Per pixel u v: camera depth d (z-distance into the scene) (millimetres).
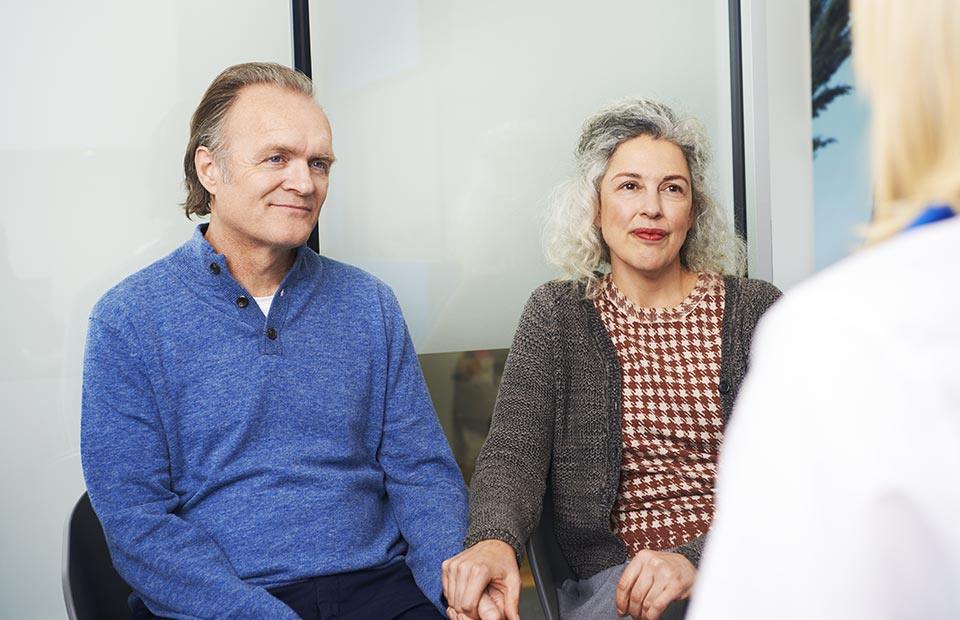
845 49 2549
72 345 2145
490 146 2367
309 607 1540
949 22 448
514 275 2400
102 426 1543
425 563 1609
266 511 1583
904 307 430
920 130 466
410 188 2328
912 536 404
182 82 2180
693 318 1847
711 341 1826
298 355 1669
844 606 408
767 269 2527
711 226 1977
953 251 435
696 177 1933
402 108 2314
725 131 2514
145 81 2160
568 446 1798
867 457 413
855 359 430
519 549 1525
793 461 437
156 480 1557
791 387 447
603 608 1633
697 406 1778
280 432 1639
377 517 1701
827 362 438
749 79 2494
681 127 1896
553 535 1816
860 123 2570
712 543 473
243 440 1607
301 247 1744
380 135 2303
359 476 1681
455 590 1431
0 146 2090
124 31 2143
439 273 2359
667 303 1880
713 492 1741
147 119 2164
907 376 415
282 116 1642
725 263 2018
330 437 1675
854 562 408
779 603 425
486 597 1420
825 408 431
